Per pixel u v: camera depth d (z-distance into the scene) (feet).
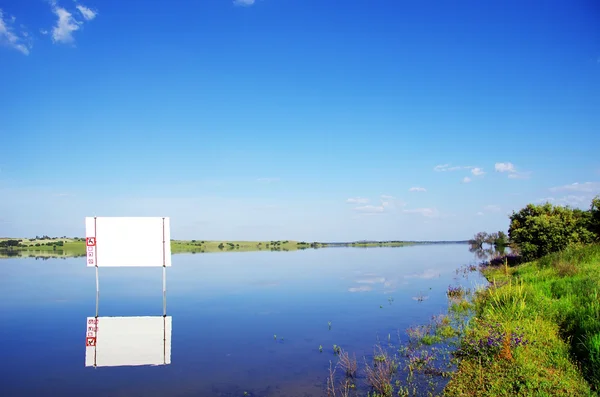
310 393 32.48
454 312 60.34
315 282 108.06
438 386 32.71
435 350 42.06
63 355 43.75
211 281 113.39
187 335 52.08
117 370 38.73
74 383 35.29
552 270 71.77
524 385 29.63
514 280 72.74
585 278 56.18
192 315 65.00
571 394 27.50
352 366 37.73
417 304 70.33
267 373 37.29
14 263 179.32
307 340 48.73
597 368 30.25
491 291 61.46
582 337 36.01
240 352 44.24
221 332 53.52
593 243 95.86
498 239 286.66
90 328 56.49
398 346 44.68
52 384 35.09
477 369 34.19
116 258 71.61
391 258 216.13
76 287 100.94
